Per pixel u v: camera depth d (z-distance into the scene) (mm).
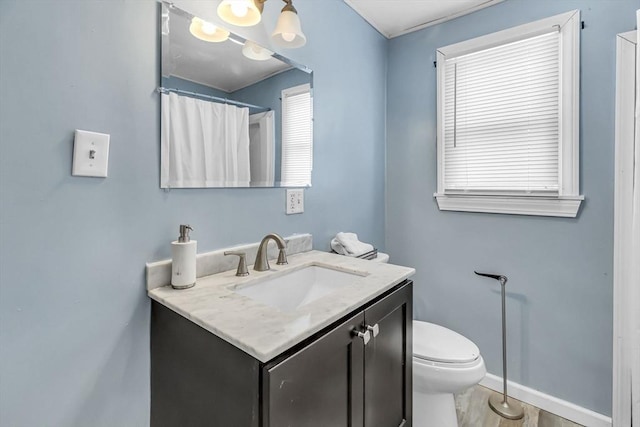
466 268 1853
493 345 1776
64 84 762
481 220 1796
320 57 1545
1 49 675
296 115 1409
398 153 2078
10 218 697
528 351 1669
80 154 787
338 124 1677
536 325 1642
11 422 710
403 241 2078
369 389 908
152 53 926
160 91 944
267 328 671
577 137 1484
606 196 1438
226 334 649
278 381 608
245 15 1025
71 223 785
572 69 1486
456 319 1896
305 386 674
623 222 1398
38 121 727
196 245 962
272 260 1290
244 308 782
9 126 689
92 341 827
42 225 741
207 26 1062
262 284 1070
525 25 1604
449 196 1865
